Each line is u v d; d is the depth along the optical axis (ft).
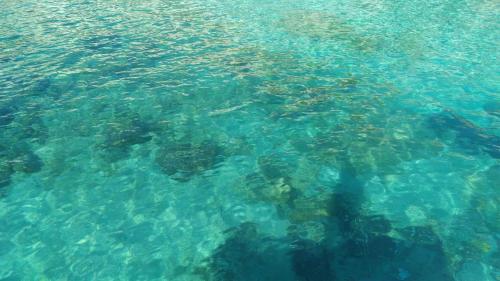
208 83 57.21
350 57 67.46
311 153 40.47
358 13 96.99
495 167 37.65
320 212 32.32
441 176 36.50
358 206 33.01
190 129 45.14
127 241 29.45
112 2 109.50
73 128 45.50
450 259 27.32
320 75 60.03
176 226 30.96
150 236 29.91
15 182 36.22
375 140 42.52
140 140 43.06
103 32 81.66
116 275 26.45
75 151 41.04
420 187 35.17
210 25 86.79
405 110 49.06
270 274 26.32
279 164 38.75
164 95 53.52
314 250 28.43
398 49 71.26
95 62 65.41
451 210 32.27
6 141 42.80
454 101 51.39
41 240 29.55
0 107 50.37
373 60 66.03
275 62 65.16
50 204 33.47
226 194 34.63
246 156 40.11
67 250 28.63
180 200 33.88
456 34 79.71
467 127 44.91
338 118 47.21
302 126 45.55
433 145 41.45
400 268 26.66
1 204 33.35
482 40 75.92
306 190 35.04
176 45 73.56
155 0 111.86
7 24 87.15
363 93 53.83
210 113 48.60
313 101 51.55
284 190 35.06
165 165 38.68
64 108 50.24
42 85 56.75
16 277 26.30
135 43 75.00
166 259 27.76
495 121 46.19
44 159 39.70
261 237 29.71
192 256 27.99
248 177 36.86
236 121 46.70
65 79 58.80
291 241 29.30
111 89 55.52
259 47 72.38
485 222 30.86
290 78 58.90
